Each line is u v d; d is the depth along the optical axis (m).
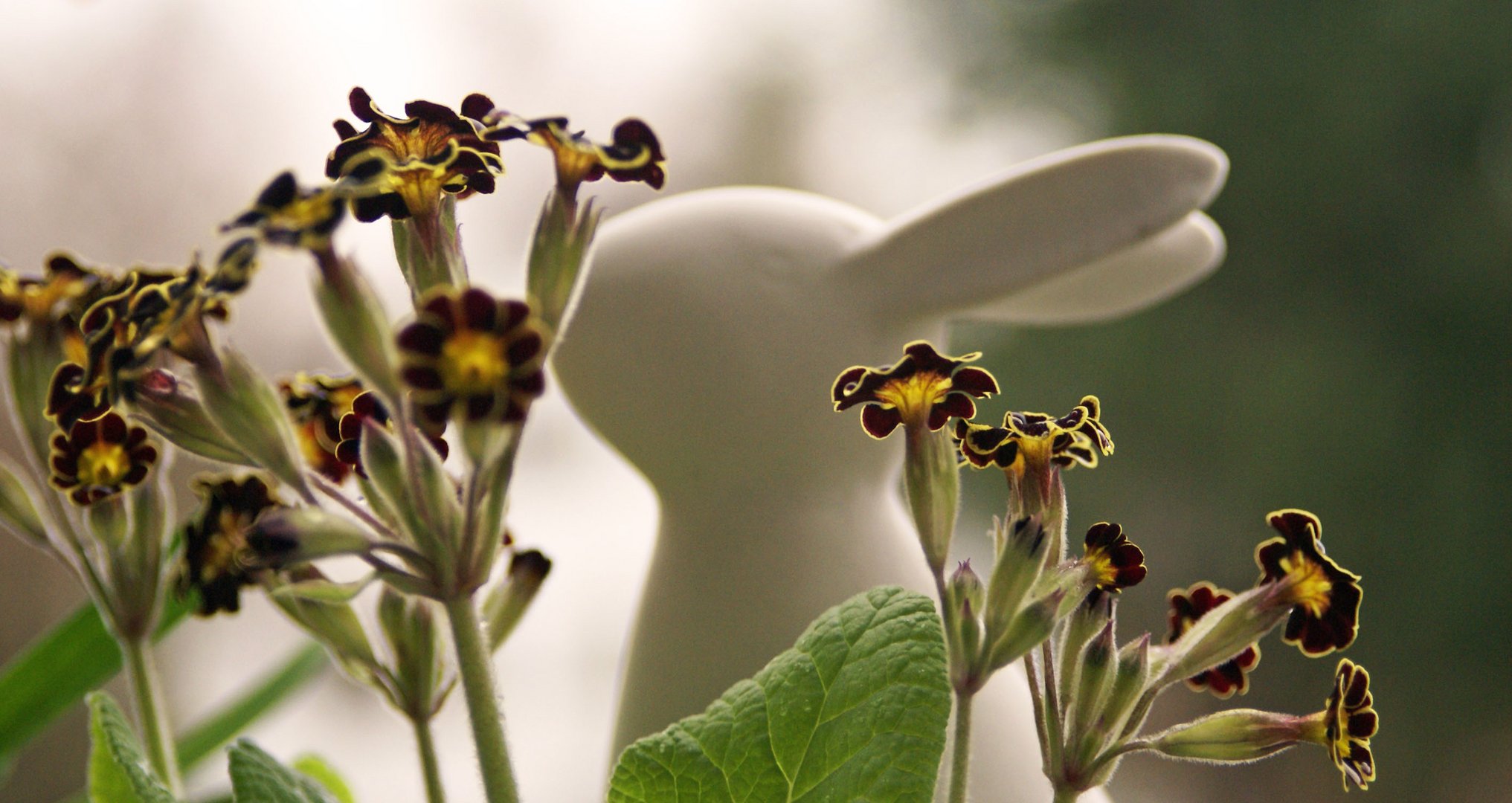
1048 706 0.63
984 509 2.58
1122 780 2.72
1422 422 2.77
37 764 1.90
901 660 0.61
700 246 0.73
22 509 0.68
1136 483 2.89
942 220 0.71
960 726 0.62
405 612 0.64
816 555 0.72
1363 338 2.84
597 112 2.21
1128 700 0.62
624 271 0.72
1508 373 2.75
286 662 0.82
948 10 2.89
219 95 2.24
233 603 0.66
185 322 0.60
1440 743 2.75
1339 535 2.76
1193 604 0.66
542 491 2.05
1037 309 0.80
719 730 0.62
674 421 0.72
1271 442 2.76
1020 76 2.91
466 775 1.75
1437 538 2.71
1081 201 0.70
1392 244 2.85
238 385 0.61
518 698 2.12
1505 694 2.70
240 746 0.62
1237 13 2.94
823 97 2.68
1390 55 2.79
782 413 0.72
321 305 0.59
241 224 0.57
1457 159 2.83
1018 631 0.62
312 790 0.63
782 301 0.72
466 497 0.60
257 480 0.66
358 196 0.59
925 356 0.62
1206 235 0.80
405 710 0.64
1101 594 0.62
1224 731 0.63
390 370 0.59
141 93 2.26
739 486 0.72
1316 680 2.81
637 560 2.05
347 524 0.59
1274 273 2.92
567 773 2.00
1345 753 0.62
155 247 2.30
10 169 2.25
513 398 0.57
